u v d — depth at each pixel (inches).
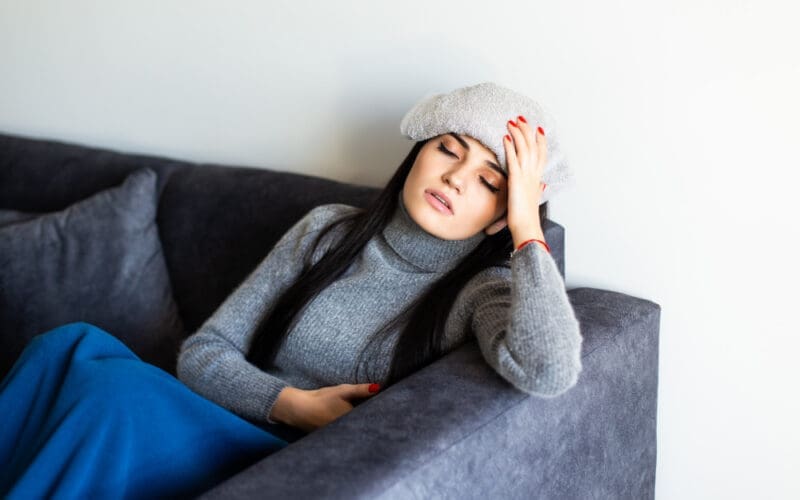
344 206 58.4
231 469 45.8
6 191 78.2
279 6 70.8
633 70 56.4
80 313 67.5
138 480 43.1
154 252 69.6
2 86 90.7
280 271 56.3
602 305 55.7
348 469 36.6
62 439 42.0
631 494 56.0
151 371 45.4
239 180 67.8
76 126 86.9
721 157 54.9
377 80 67.3
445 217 49.3
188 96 78.5
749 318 56.4
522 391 43.7
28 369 47.5
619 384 51.8
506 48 60.7
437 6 62.9
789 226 53.6
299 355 53.9
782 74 51.9
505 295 48.3
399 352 50.3
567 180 52.8
